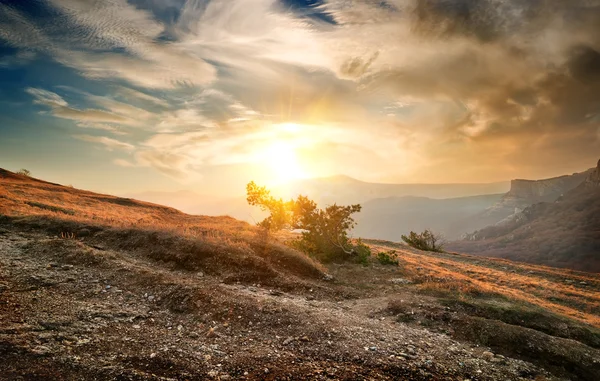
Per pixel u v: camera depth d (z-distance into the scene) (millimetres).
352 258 23984
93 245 16438
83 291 10438
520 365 9750
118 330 8031
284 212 25203
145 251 16234
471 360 9523
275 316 10359
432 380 7820
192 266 15156
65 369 5707
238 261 15984
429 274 21609
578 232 143500
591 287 27766
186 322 9461
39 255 13406
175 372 6480
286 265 18016
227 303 10625
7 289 9250
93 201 42906
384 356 8648
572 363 10344
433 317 12781
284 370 7242
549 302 21547
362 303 14656
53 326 7375
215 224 37688
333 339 9320
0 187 34812
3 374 5191
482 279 26719
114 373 5859
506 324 12102
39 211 23844
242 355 7809
